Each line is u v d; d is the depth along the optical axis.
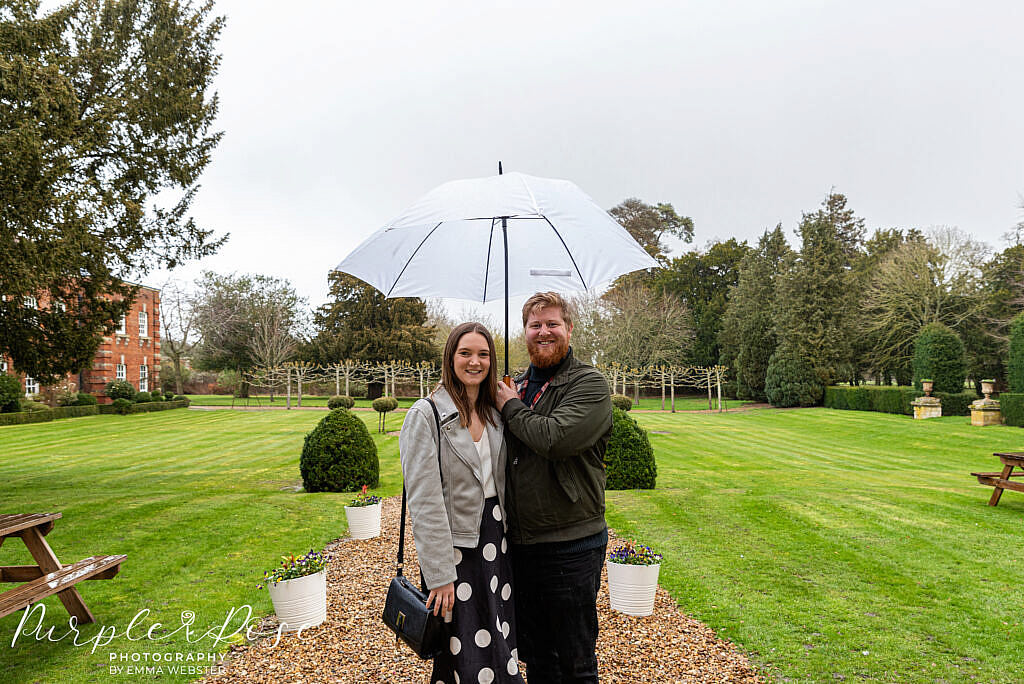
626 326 35.47
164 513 7.50
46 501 8.30
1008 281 29.33
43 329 9.89
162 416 27.88
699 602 4.52
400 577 2.51
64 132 8.41
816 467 13.22
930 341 24.67
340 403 23.23
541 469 2.50
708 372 32.16
